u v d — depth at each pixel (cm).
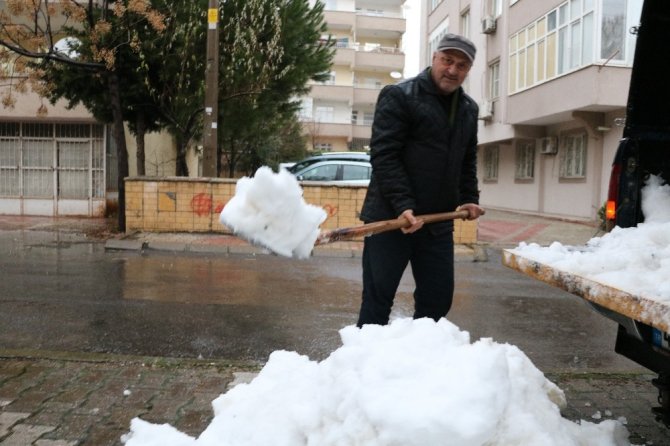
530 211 2086
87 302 650
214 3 1200
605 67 1471
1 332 530
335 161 1391
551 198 1933
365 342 253
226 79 1346
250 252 1058
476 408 198
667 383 302
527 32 1844
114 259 956
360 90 4366
